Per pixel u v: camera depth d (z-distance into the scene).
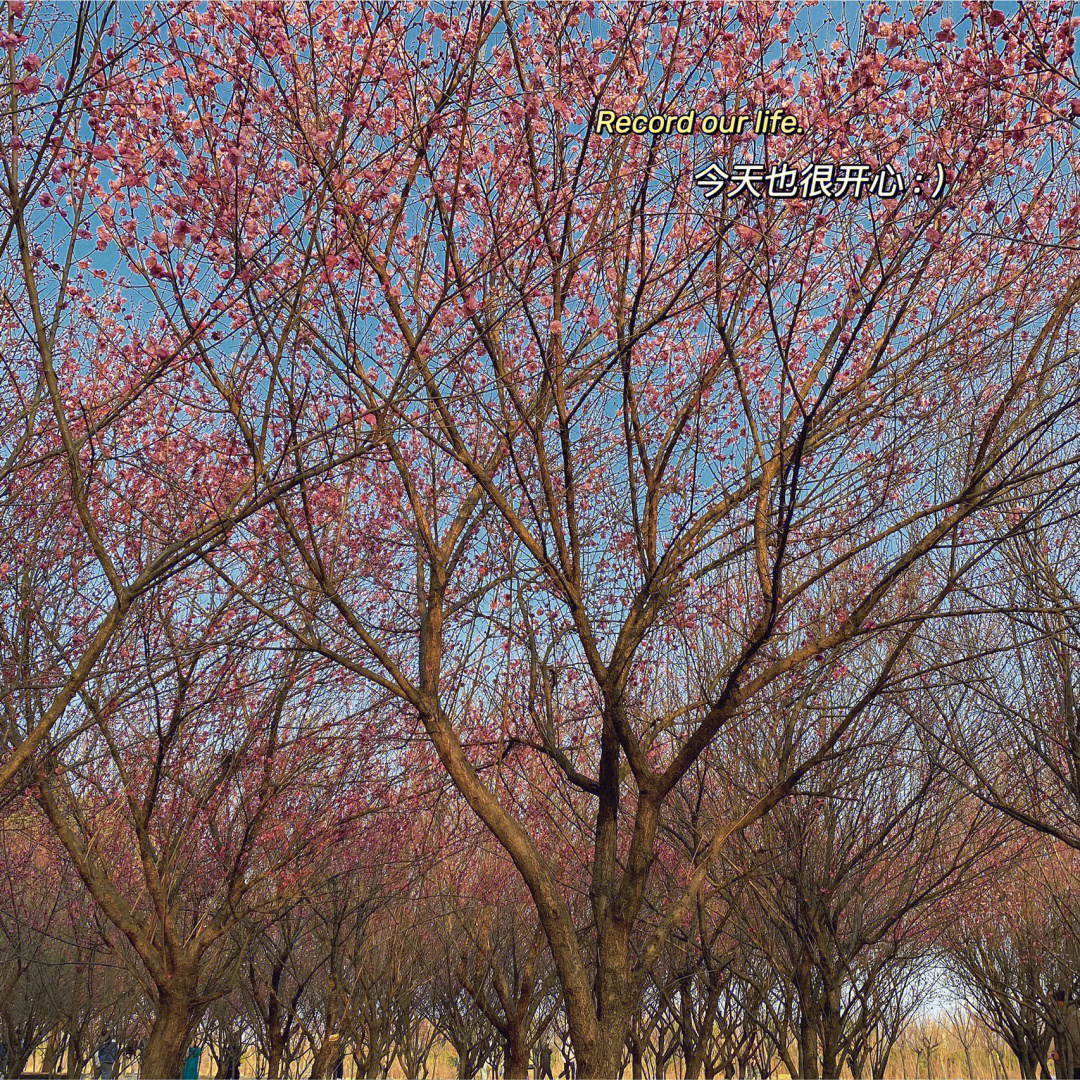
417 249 7.75
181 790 10.01
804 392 7.91
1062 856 17.00
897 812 12.12
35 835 13.63
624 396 7.94
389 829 12.76
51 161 5.68
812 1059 11.91
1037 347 7.14
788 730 11.09
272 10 6.31
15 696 8.90
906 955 15.24
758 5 6.72
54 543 9.41
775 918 12.79
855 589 10.76
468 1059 18.70
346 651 10.24
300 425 8.38
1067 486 7.49
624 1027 7.45
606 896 8.27
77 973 17.14
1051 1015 17.23
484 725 11.59
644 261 7.07
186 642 9.39
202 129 6.53
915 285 7.04
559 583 8.04
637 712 10.97
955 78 6.64
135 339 8.71
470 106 6.66
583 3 6.83
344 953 15.31
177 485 8.67
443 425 7.52
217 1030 22.27
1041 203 7.51
